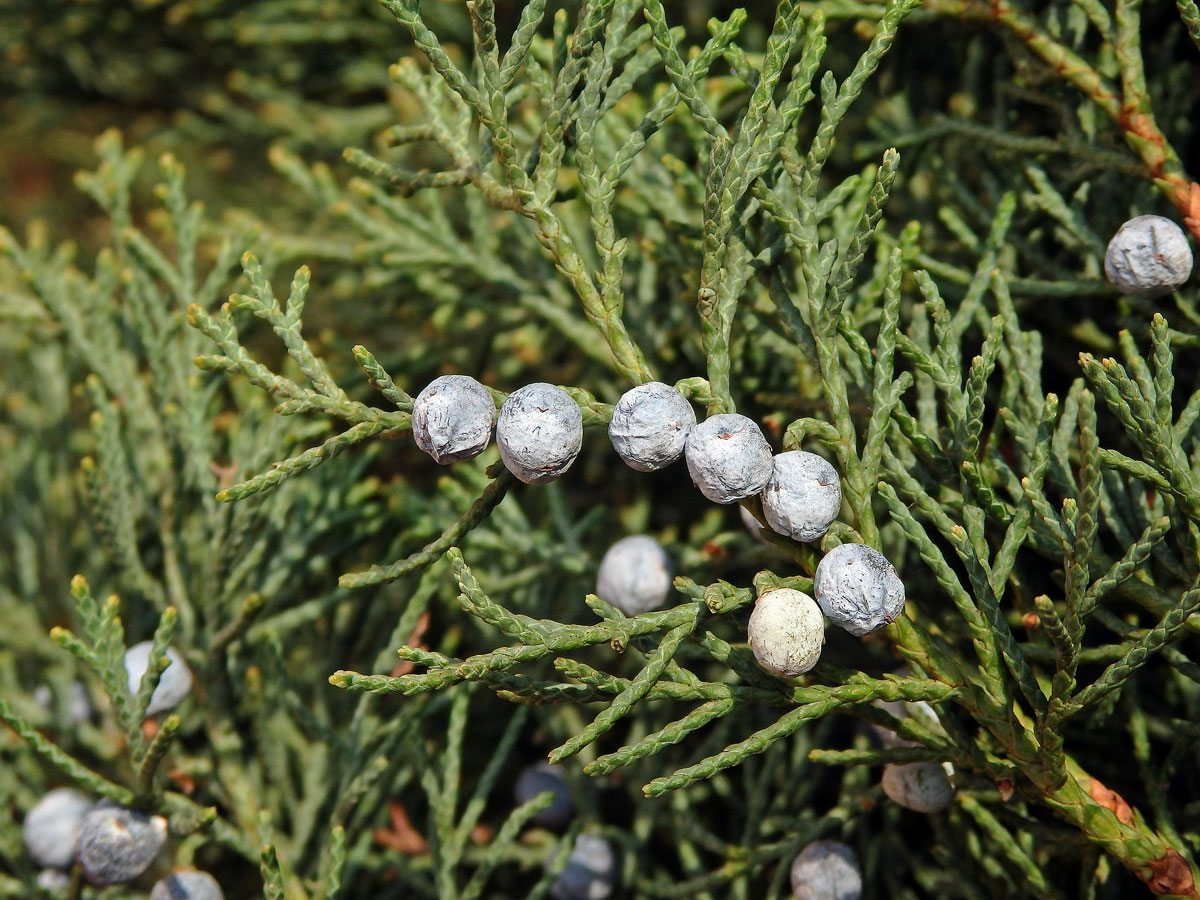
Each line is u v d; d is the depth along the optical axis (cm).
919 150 17
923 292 15
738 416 13
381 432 15
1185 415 14
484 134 15
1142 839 14
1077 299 17
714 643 14
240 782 17
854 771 16
